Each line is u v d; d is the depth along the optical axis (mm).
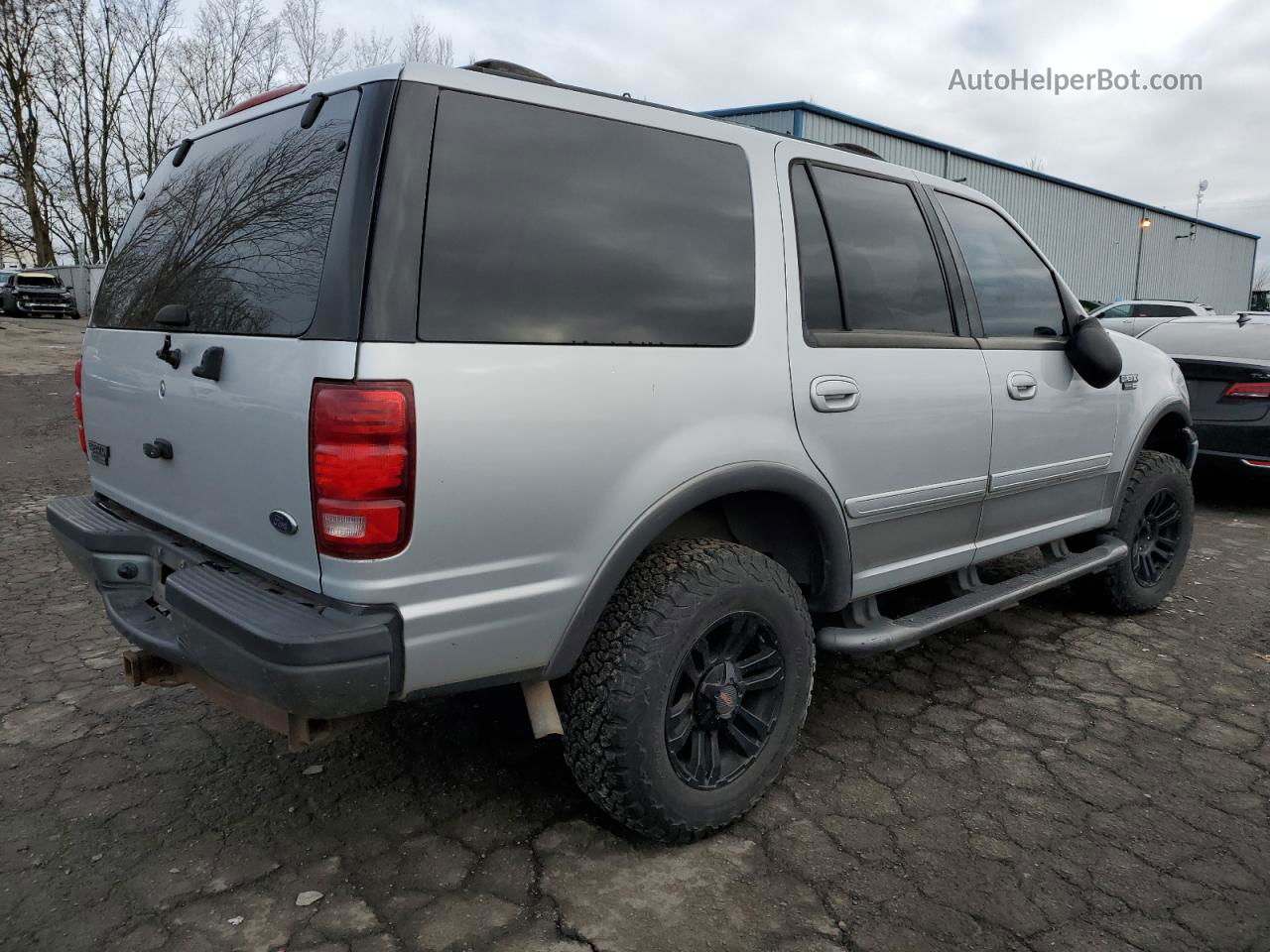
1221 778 2779
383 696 1859
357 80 2023
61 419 10508
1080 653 3799
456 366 1870
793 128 17906
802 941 2023
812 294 2627
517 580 2002
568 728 2229
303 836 2404
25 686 3309
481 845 2371
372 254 1822
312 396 1820
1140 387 3951
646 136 2330
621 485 2129
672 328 2262
